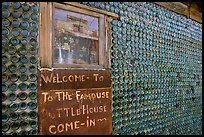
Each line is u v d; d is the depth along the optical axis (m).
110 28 2.71
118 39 2.78
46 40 2.16
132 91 2.92
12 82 1.99
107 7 2.68
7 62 1.97
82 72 2.40
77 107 2.33
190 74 4.12
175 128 3.63
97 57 2.57
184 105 3.90
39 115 2.09
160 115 3.35
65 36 2.31
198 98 4.34
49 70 2.16
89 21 2.51
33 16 2.11
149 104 3.16
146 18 3.19
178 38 3.84
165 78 3.48
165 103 3.46
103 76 2.58
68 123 2.25
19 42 2.03
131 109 2.89
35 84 2.09
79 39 2.42
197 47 4.37
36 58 2.11
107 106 2.60
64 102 2.24
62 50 2.28
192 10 4.22
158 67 3.36
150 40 3.24
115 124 2.68
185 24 4.04
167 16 3.61
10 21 2.00
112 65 2.70
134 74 2.96
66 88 2.26
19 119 2.01
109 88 2.63
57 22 2.25
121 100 2.77
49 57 2.17
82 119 2.36
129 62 2.90
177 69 3.77
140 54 3.06
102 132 2.53
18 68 2.02
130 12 2.96
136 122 2.95
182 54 3.92
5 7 1.97
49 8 2.19
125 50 2.86
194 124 4.16
